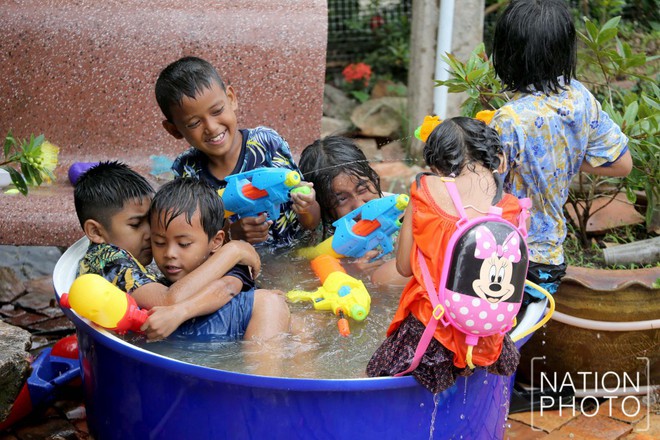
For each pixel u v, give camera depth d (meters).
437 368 2.02
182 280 2.40
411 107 4.91
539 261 2.53
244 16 3.86
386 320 2.57
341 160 3.00
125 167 2.65
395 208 2.75
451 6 4.55
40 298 3.44
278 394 2.01
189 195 2.45
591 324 2.66
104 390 2.31
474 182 2.06
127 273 2.44
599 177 3.10
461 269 1.91
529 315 2.45
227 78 3.80
